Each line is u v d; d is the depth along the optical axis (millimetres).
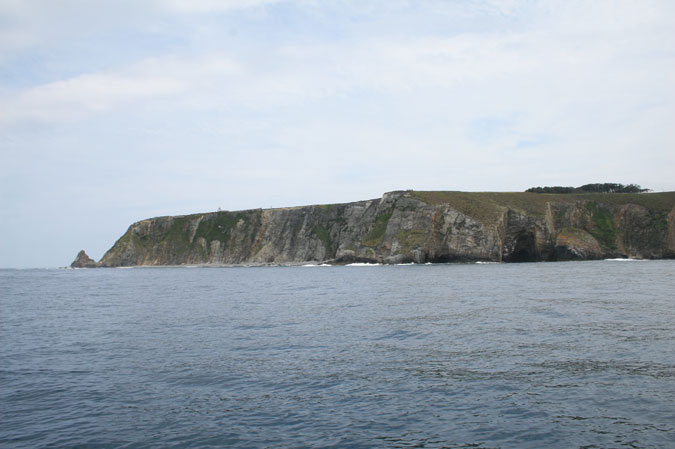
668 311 29922
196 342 24094
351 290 53812
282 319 31484
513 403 14102
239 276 103562
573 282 55406
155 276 114625
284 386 16266
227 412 14016
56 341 25625
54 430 12906
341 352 20875
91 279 107562
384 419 13227
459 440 11820
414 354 20125
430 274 82250
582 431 12078
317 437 12172
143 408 14492
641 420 12625
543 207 147250
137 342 24672
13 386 16953
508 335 23422
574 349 20062
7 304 47562
